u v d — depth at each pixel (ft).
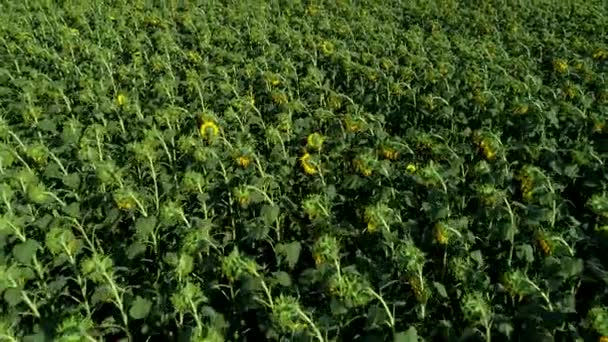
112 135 25.14
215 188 19.35
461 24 44.29
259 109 28.25
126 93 28.91
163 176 20.22
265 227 16.34
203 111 24.80
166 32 39.93
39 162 21.40
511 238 15.51
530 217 16.10
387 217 15.90
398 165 20.71
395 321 13.34
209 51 36.63
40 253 16.99
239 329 14.34
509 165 19.85
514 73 31.37
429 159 21.43
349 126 23.24
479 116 24.80
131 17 45.62
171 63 34.60
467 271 14.32
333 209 19.10
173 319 14.12
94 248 17.08
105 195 18.88
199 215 18.60
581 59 32.48
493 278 15.62
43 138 24.47
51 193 18.24
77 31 40.52
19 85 29.78
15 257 15.38
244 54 35.81
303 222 18.60
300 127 24.73
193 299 13.07
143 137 24.07
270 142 23.54
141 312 13.70
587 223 17.13
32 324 14.99
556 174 19.85
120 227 18.99
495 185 18.33
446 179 18.58
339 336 13.38
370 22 42.86
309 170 20.21
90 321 12.67
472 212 18.61
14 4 50.62
